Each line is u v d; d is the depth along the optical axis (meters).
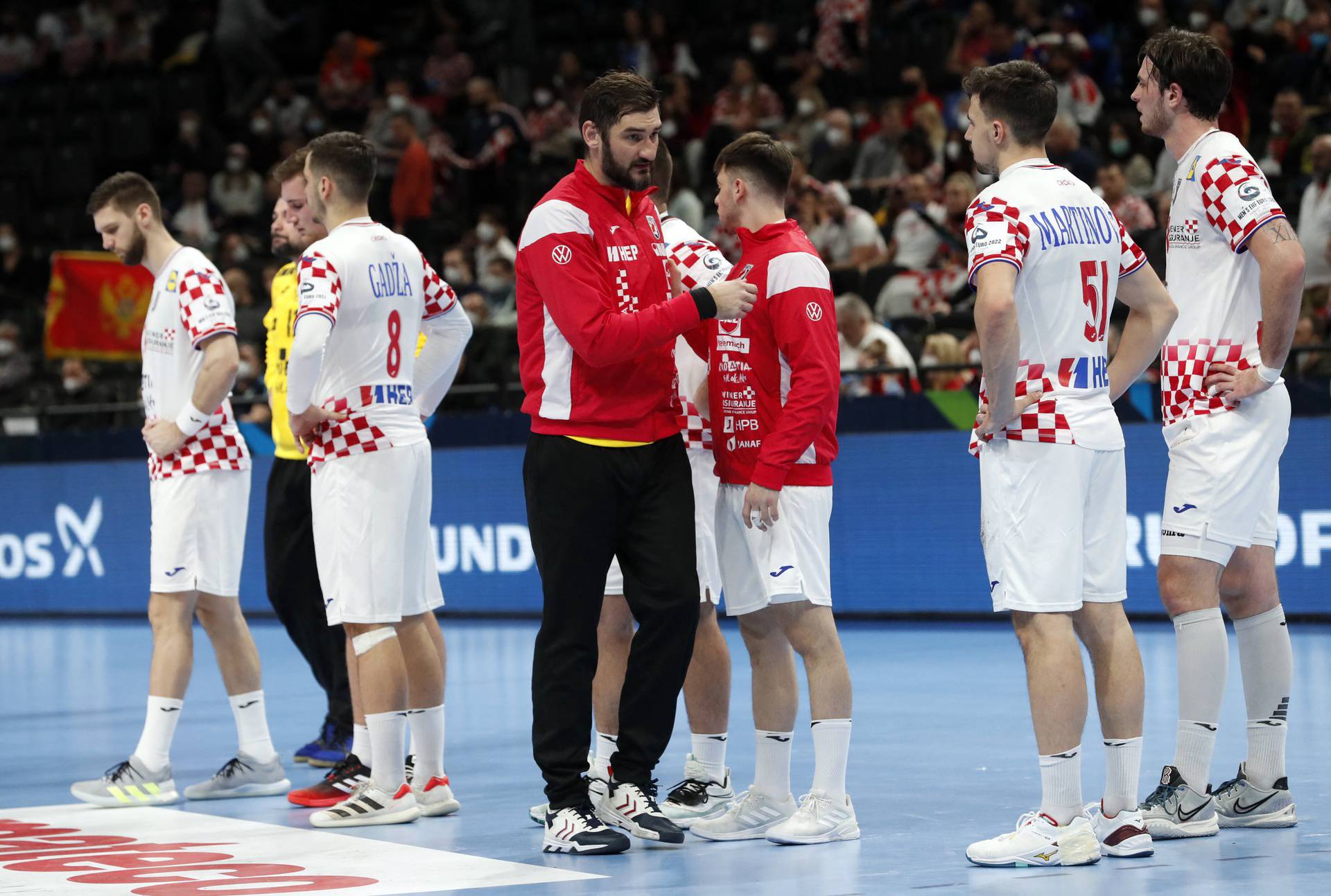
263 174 42.38
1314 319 24.11
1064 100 31.19
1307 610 22.67
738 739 15.45
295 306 14.60
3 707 19.84
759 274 10.62
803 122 35.00
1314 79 31.09
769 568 10.54
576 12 43.59
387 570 11.79
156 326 13.68
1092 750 13.81
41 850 10.79
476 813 12.09
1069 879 9.19
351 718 14.71
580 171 10.69
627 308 10.59
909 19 37.28
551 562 10.55
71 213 42.88
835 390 10.51
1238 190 10.75
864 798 12.09
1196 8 32.47
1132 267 10.41
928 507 25.16
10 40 47.78
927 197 29.02
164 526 13.30
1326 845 10.18
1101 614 10.09
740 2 41.19
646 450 10.66
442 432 28.80
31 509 32.62
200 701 20.06
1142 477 23.64
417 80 43.97
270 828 11.63
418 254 12.50
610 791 10.74
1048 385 9.91
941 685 18.84
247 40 45.31
